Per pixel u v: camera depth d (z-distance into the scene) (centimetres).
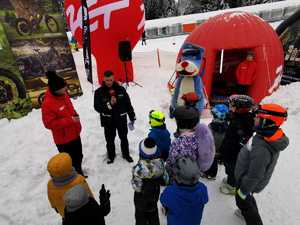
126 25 770
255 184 272
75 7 743
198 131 310
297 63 762
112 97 430
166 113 665
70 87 733
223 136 394
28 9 683
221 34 662
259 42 656
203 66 678
